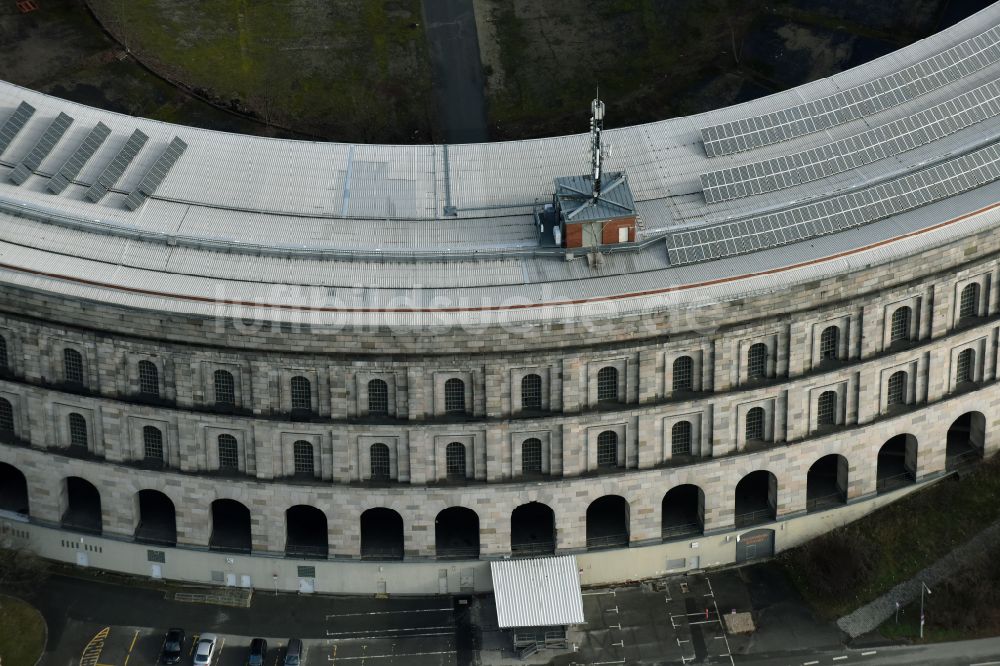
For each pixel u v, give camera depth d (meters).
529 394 188.12
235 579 196.25
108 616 192.88
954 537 195.88
